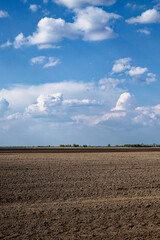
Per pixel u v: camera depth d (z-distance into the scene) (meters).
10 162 17.08
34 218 6.64
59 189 9.60
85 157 21.52
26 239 5.45
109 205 7.71
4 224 6.25
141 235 5.67
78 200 8.28
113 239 5.46
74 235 5.64
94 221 6.46
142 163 17.16
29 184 10.34
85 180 11.19
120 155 24.41
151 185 10.40
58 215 6.86
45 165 15.60
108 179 11.44
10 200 8.26
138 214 6.97
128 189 9.78
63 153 28.27
